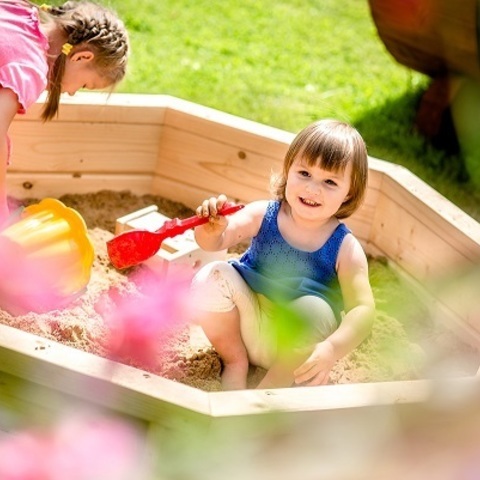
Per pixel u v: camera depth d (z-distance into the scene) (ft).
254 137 10.00
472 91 7.79
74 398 5.69
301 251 7.88
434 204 9.14
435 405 3.57
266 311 7.82
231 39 17.01
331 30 18.35
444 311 8.93
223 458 5.51
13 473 5.80
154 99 10.34
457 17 11.70
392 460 4.79
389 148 13.46
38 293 8.14
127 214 10.25
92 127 10.06
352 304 7.73
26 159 9.90
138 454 5.67
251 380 7.90
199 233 7.70
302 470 5.09
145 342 7.95
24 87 8.17
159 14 17.47
